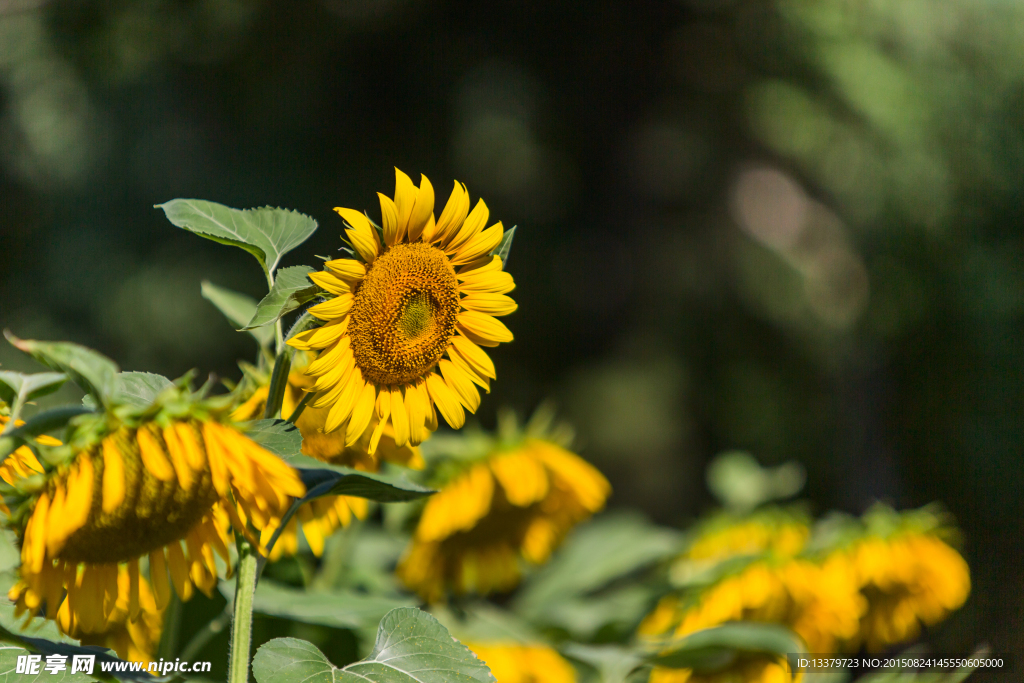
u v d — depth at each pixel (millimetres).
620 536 3959
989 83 11594
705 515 3736
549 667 2768
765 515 3389
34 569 2213
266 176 11195
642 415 12359
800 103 12172
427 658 2289
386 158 11852
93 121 12133
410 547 3158
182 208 2309
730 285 13133
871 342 11891
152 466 2215
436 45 12133
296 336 2311
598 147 13180
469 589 3090
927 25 11680
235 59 11578
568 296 12773
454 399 2346
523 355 12578
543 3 12305
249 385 2416
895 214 11422
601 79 12945
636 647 2752
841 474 12070
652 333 12945
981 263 11000
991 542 9805
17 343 2223
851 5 11812
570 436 3090
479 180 12242
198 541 2291
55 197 12156
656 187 13328
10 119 12219
